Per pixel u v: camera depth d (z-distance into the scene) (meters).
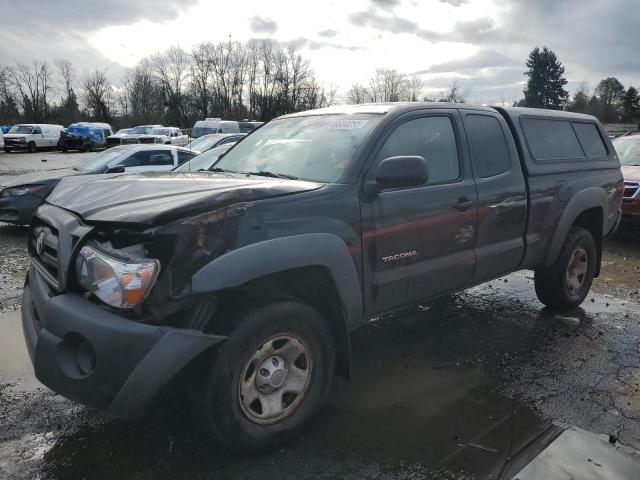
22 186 9.23
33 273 3.16
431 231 3.68
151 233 2.52
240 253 2.66
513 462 2.88
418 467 2.84
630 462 2.90
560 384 3.83
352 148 3.46
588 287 5.56
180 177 3.45
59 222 2.87
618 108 81.88
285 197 2.94
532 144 4.72
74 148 40.69
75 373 2.56
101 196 3.01
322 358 3.10
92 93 79.06
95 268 2.60
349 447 3.01
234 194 2.77
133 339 2.46
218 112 81.06
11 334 4.64
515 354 4.36
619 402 3.58
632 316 5.35
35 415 3.32
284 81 80.06
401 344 4.56
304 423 3.05
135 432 3.13
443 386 3.78
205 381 2.69
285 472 2.79
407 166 3.13
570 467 2.84
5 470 2.78
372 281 3.37
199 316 2.65
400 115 3.70
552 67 82.19
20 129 40.94
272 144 4.09
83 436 3.09
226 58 79.50
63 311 2.61
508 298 5.91
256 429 2.84
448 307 5.57
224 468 2.82
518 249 4.50
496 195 4.19
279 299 2.90
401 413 3.39
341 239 3.11
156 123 81.62
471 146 4.12
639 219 8.84
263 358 2.86
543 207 4.69
